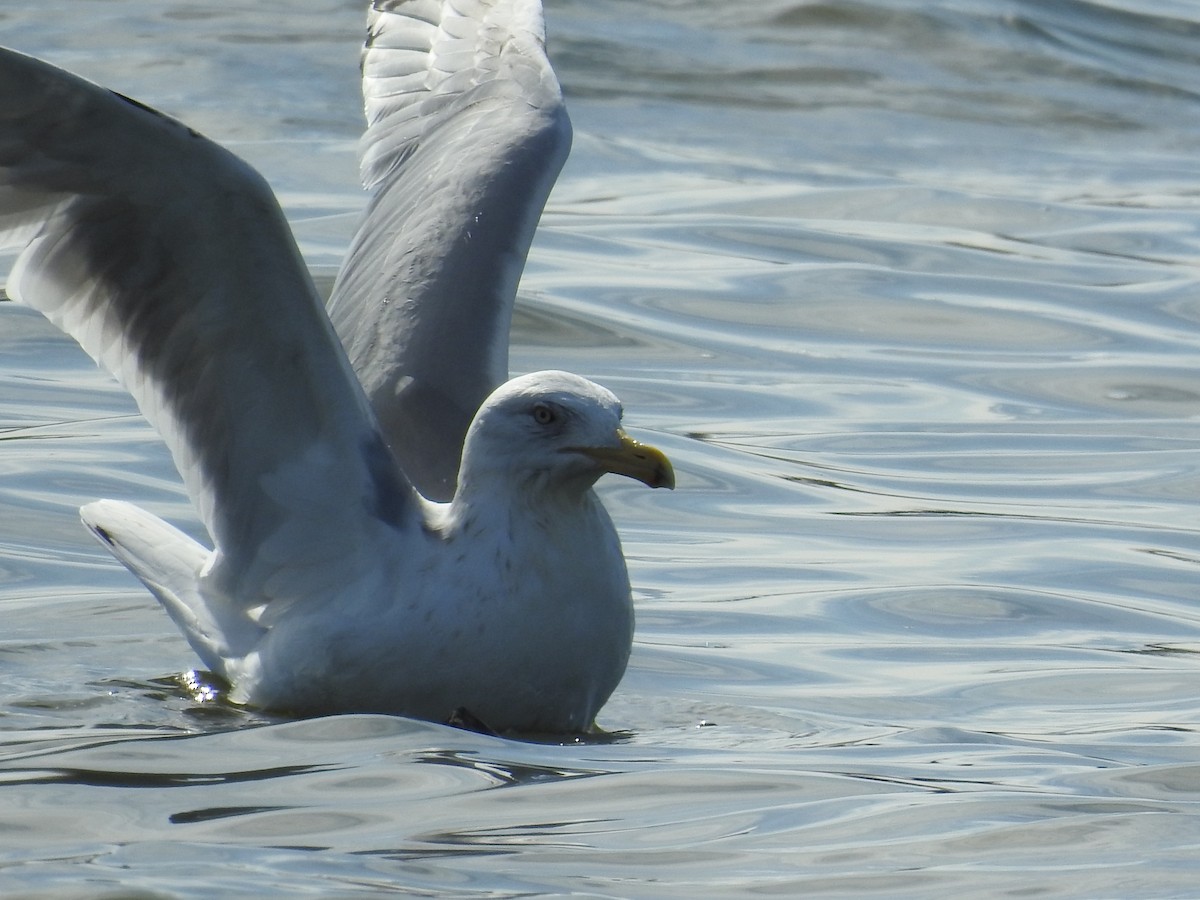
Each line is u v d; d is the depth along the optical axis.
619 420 9.71
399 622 9.77
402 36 13.38
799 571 13.21
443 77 13.07
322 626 9.91
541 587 9.70
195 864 7.57
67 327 10.45
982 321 19.67
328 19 30.12
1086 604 12.70
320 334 9.77
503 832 8.10
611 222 22.22
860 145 26.28
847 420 16.72
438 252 11.55
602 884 7.48
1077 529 14.26
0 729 9.62
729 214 22.80
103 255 10.14
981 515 14.51
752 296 19.92
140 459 14.64
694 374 17.66
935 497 14.91
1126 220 23.52
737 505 14.60
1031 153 26.64
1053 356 18.75
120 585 12.32
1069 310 20.11
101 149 9.67
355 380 10.01
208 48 27.98
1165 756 9.62
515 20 13.27
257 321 9.88
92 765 8.98
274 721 9.85
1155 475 15.57
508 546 9.71
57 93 9.48
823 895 7.43
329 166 23.17
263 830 8.05
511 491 9.73
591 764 9.22
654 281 20.11
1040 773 9.25
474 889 7.37
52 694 10.25
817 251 21.58
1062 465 15.82
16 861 7.59
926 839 8.11
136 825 8.09
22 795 8.50
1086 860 7.85
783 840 8.09
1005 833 8.21
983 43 31.23
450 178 12.09
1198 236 22.94
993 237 22.62
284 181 22.47
